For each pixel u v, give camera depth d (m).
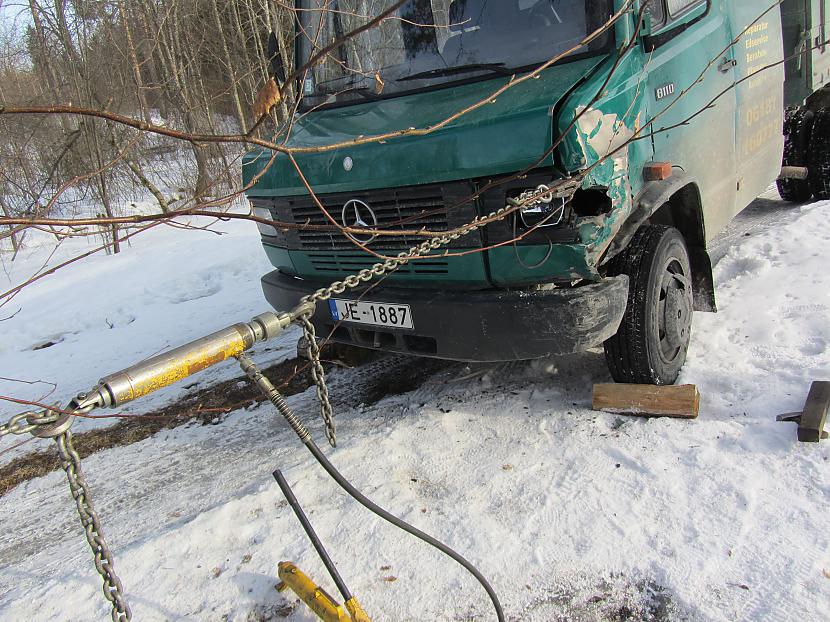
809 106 6.23
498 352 3.08
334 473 1.90
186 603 2.55
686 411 3.15
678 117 3.59
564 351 2.95
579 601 2.29
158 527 3.17
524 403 3.61
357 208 3.28
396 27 3.68
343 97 3.90
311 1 4.15
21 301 8.56
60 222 1.54
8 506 3.76
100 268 9.55
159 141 7.81
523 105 2.78
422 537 2.07
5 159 3.47
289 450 3.69
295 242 3.70
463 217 2.97
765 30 4.81
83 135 6.59
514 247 2.92
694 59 3.77
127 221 1.64
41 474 4.08
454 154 2.87
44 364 6.11
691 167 3.78
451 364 4.39
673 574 2.31
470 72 3.40
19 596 2.78
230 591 2.57
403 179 3.03
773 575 2.23
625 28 3.09
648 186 3.32
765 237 5.30
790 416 2.94
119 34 5.69
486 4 3.40
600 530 2.56
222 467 3.68
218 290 7.68
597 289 2.93
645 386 3.31
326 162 3.29
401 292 3.32
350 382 4.43
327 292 2.12
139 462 3.95
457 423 3.52
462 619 2.30
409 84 3.60
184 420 4.40
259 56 10.50
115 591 1.53
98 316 7.34
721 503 2.58
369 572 2.54
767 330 3.81
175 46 8.38
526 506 2.76
